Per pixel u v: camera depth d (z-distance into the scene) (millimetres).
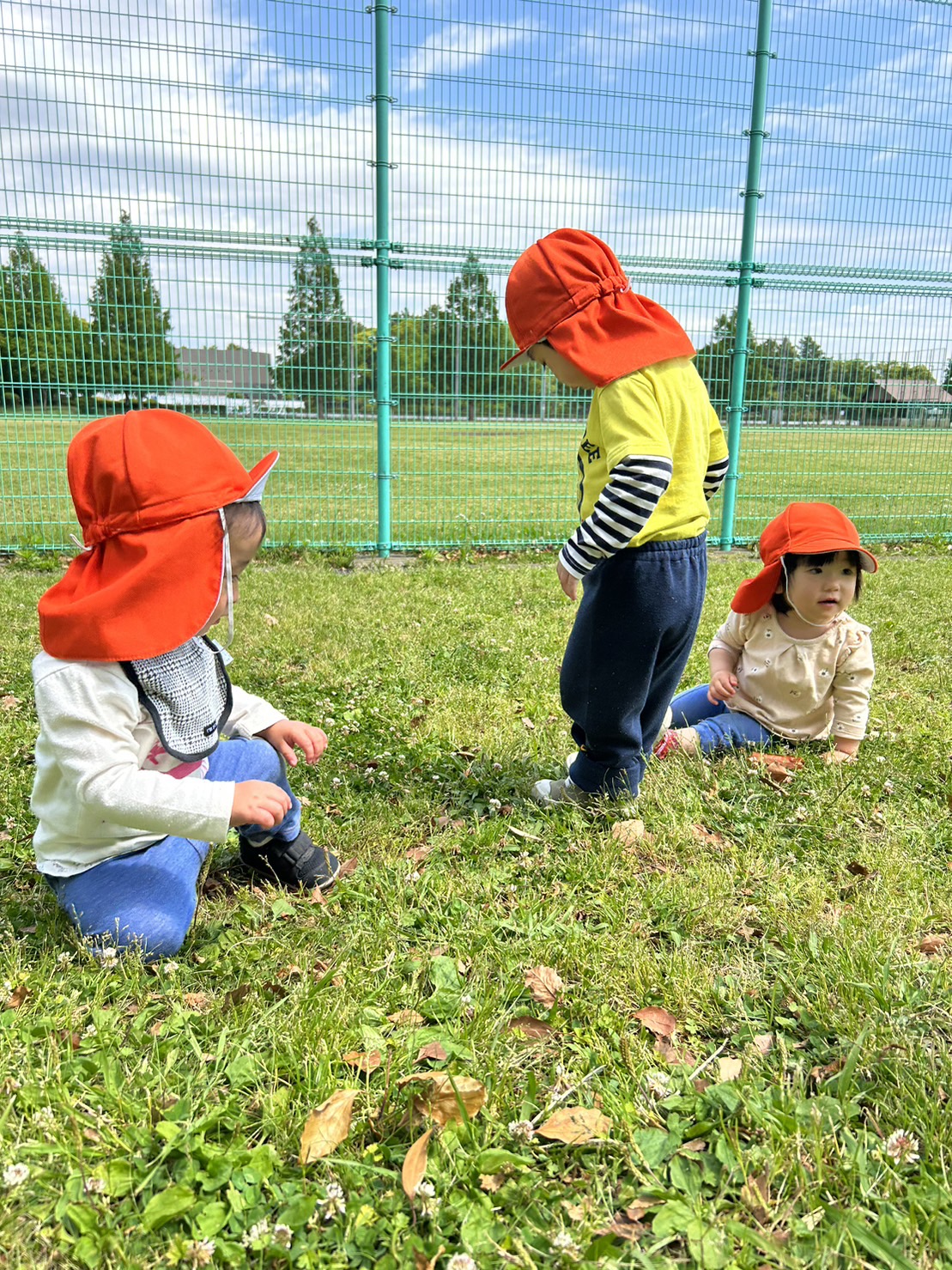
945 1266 1207
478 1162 1354
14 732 2998
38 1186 1320
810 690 3076
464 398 6973
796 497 8383
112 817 1773
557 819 2537
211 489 1796
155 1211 1261
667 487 2229
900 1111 1465
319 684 3670
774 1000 1767
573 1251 1217
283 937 1977
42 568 6258
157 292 6320
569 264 2379
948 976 1816
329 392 6785
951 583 5906
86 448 1770
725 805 2621
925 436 8000
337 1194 1287
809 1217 1284
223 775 2104
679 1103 1489
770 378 7488
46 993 1734
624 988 1807
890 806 2615
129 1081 1513
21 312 6203
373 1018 1692
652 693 2592
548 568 6434
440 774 2824
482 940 1938
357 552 7191
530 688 3625
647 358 2307
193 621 1781
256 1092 1513
